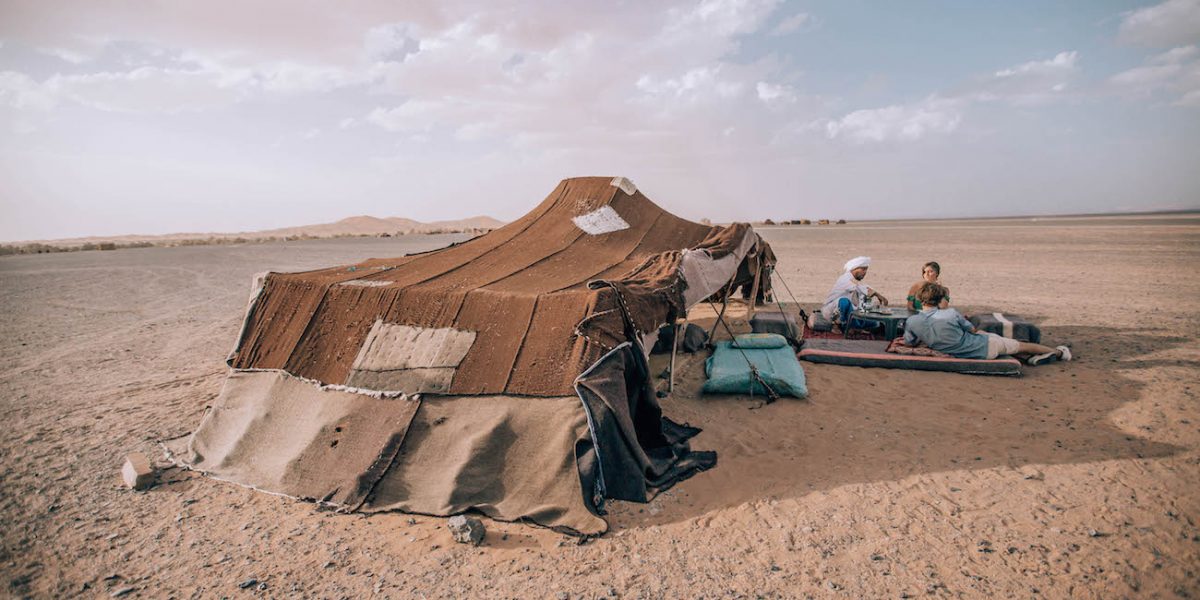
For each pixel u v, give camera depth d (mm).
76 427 6492
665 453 5250
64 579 3826
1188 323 9617
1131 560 3590
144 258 36781
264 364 6215
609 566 3795
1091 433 5438
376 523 4398
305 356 6051
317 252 36281
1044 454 5070
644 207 9523
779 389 6617
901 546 3861
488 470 4684
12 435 6281
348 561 3943
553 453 4637
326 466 4977
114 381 8266
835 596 3408
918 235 38625
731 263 8055
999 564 3623
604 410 4730
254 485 4996
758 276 10406
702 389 6797
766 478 4887
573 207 9359
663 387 7133
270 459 5262
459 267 7395
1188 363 7367
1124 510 4137
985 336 7395
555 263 7539
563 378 4988
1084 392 6512
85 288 19922
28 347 10602
